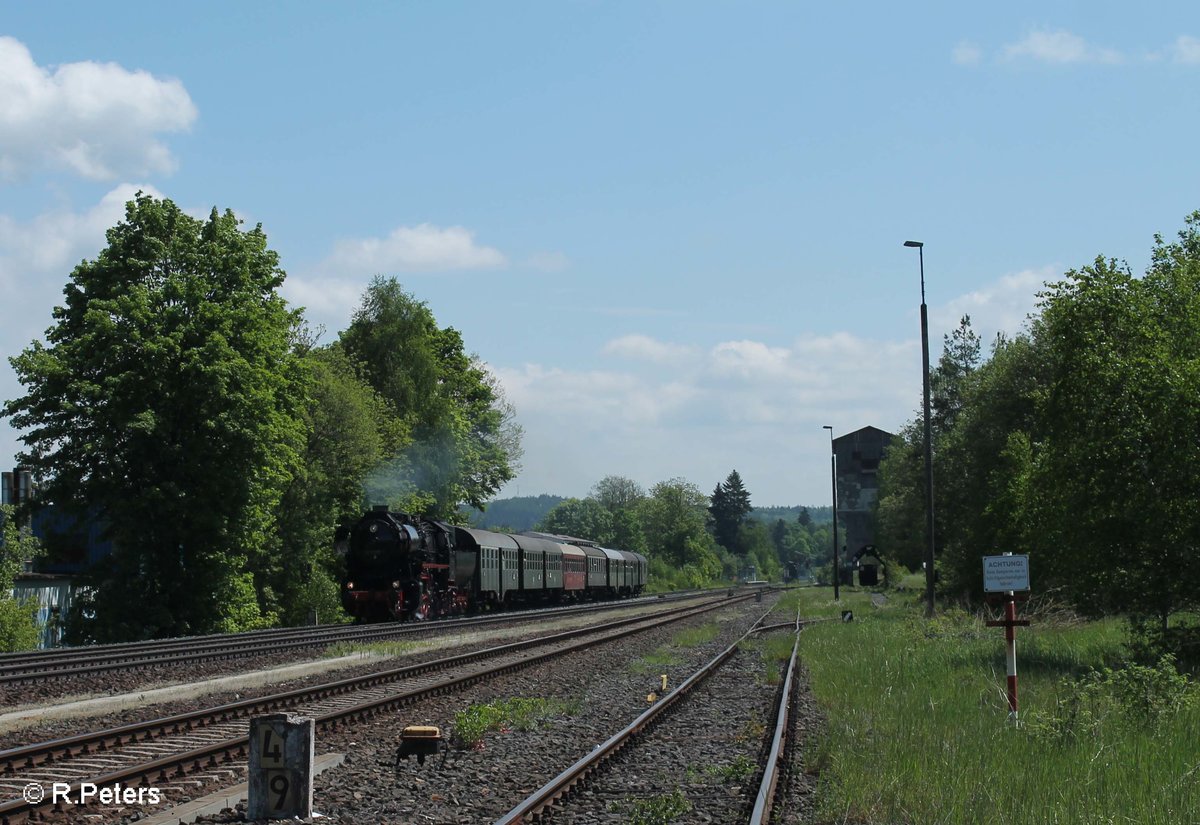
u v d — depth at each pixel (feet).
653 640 116.37
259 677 70.18
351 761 42.83
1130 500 68.90
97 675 71.97
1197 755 39.19
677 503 515.09
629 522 485.15
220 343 131.03
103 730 44.93
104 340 131.34
